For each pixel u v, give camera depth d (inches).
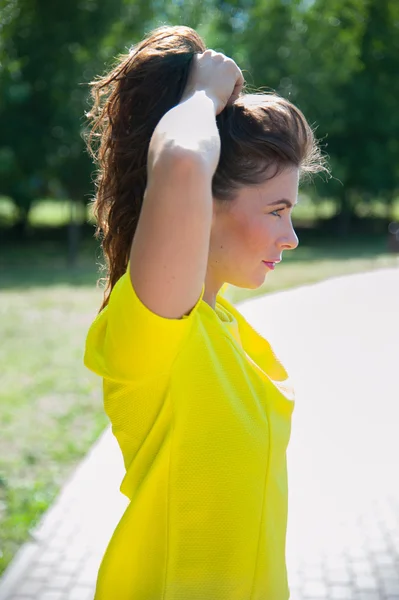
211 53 48.0
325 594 131.6
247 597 45.9
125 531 45.5
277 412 48.4
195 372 43.6
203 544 44.8
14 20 445.7
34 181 946.1
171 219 36.9
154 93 47.9
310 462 195.2
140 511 45.1
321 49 889.5
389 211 1182.9
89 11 625.3
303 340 347.6
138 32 669.3
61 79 689.0
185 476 44.2
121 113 49.0
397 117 997.8
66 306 480.1
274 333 363.3
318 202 1102.4
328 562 142.7
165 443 44.2
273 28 900.0
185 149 36.6
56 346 357.4
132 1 657.0
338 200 1088.2
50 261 801.6
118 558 45.8
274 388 48.3
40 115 756.0
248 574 45.8
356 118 987.9
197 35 50.8
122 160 49.1
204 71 47.1
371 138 1016.2
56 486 179.2
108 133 50.6
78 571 135.2
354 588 133.2
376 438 212.8
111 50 674.8
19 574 133.8
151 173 37.4
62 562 138.3
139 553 45.5
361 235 1106.1
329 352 323.3
